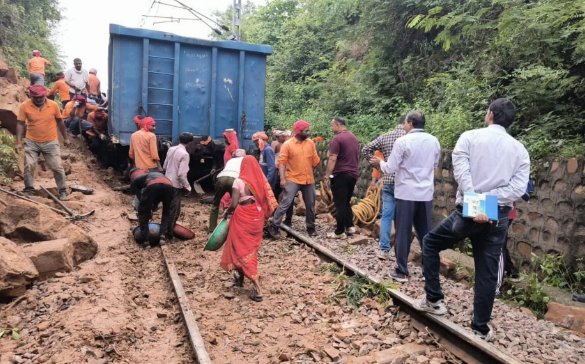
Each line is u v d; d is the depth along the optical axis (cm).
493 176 371
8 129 974
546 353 377
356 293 504
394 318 458
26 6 1792
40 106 775
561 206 589
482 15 1046
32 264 512
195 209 958
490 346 360
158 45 920
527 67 817
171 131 952
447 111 991
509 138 376
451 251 694
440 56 1175
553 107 771
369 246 699
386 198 618
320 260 643
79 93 1354
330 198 866
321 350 392
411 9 1212
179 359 377
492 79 908
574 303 511
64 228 602
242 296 516
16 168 862
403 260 537
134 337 411
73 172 1025
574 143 658
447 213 770
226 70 984
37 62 1383
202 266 611
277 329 439
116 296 485
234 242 510
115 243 674
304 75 1870
